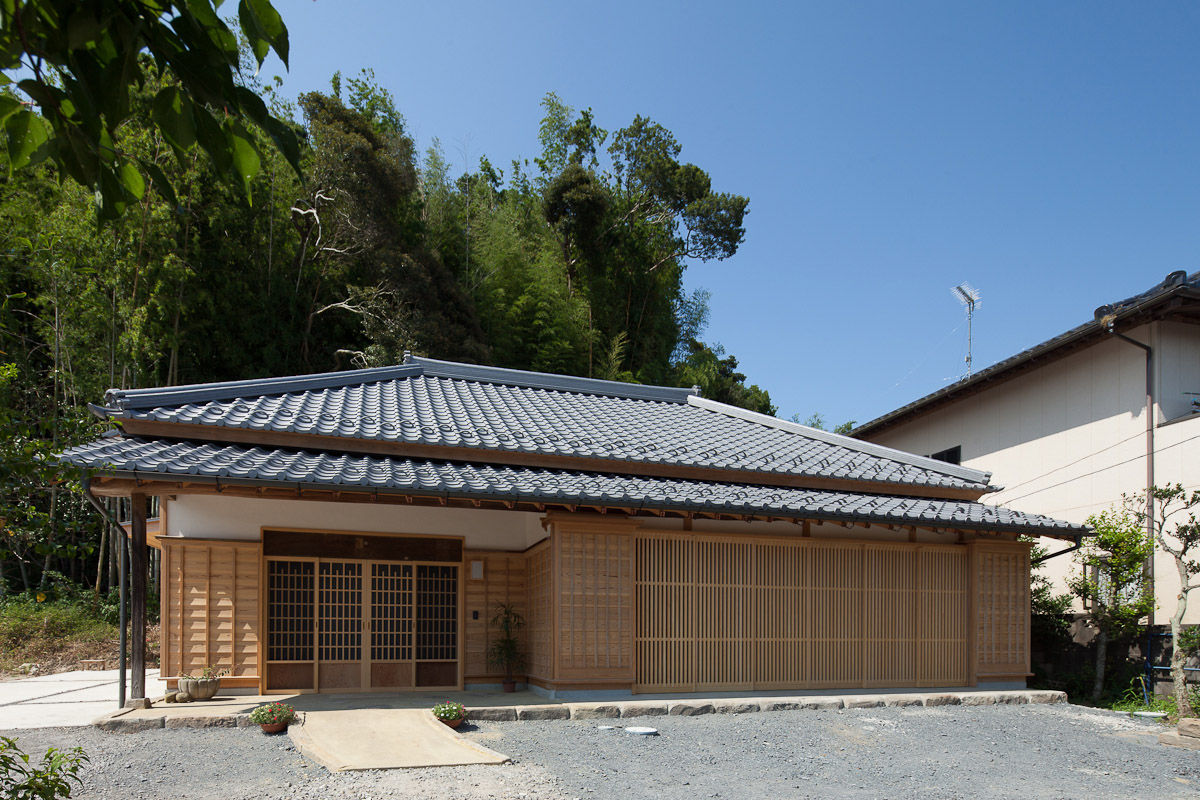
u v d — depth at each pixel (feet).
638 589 30.30
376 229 65.36
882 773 21.58
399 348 60.70
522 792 18.20
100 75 5.80
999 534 34.91
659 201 104.47
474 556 32.19
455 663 31.40
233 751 21.11
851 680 32.63
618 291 89.76
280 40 5.88
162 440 27.55
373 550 30.83
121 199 6.57
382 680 30.35
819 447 40.27
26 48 5.66
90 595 50.72
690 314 104.63
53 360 48.60
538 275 73.41
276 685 29.01
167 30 5.90
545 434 33.47
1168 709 33.32
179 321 50.83
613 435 35.68
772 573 32.24
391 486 25.17
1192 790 21.11
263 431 27.94
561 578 28.89
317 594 29.96
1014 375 48.65
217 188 50.96
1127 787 21.18
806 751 23.54
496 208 87.51
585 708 26.50
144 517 25.20
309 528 30.07
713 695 29.96
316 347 63.87
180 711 24.53
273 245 62.23
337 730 22.63
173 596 28.35
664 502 28.25
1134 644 37.50
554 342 69.87
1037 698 32.78
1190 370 40.32
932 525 31.71
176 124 6.08
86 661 42.42
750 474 33.65
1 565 52.65
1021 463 48.34
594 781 19.43
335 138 64.90
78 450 24.16
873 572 33.68
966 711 30.35
